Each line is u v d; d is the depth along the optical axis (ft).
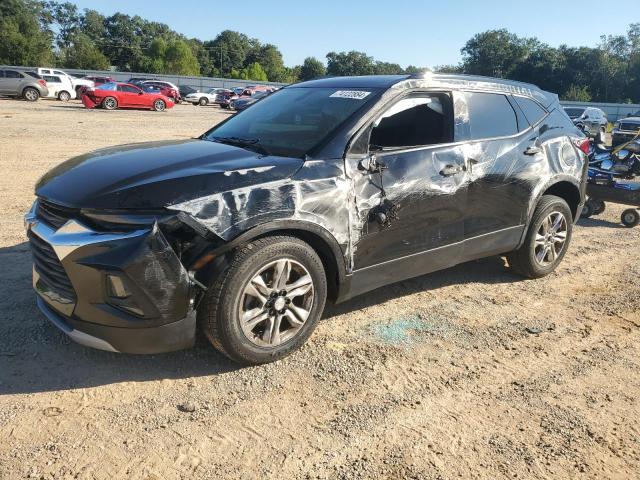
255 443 8.96
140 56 349.41
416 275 13.53
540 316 14.51
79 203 9.57
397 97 12.87
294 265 10.98
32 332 11.90
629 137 41.70
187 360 11.26
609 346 13.01
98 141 44.93
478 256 15.01
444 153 13.35
